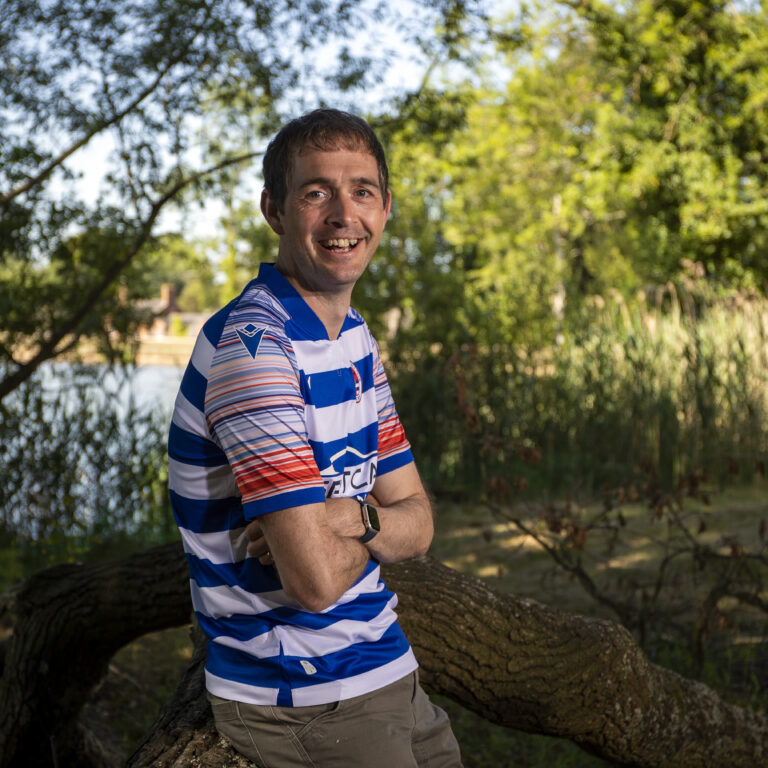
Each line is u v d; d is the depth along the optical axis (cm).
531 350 1046
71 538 650
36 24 564
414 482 207
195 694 220
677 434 926
